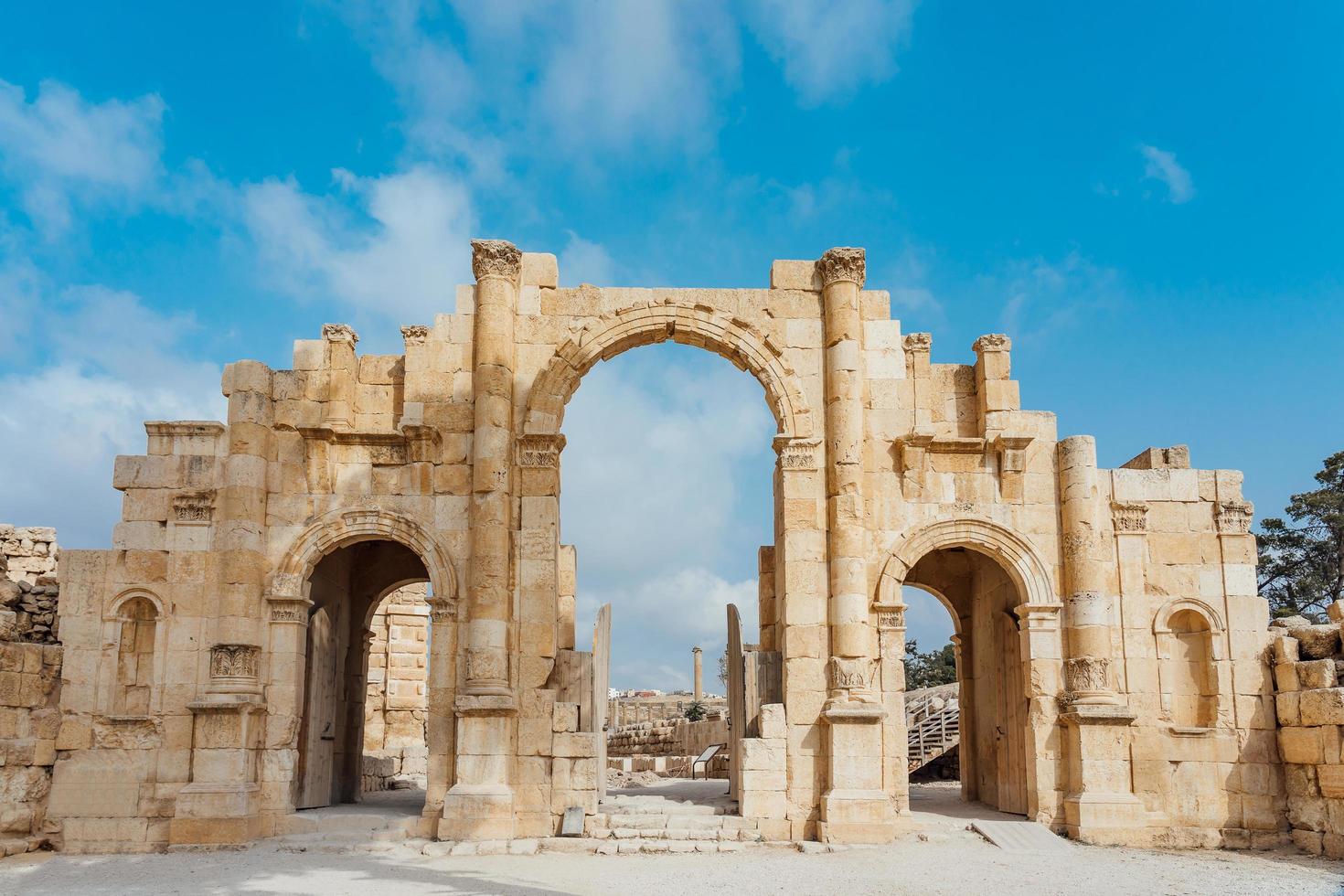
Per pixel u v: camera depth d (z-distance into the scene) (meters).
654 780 37.34
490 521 22.69
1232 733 23.23
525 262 24.55
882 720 22.77
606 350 24.33
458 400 23.84
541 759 22.20
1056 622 23.45
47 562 28.28
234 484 23.06
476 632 22.25
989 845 21.31
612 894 16.36
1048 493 24.08
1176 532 24.19
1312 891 17.16
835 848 20.78
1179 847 22.25
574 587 25.81
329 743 25.92
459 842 20.95
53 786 22.02
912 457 23.92
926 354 24.50
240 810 21.50
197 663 22.61
